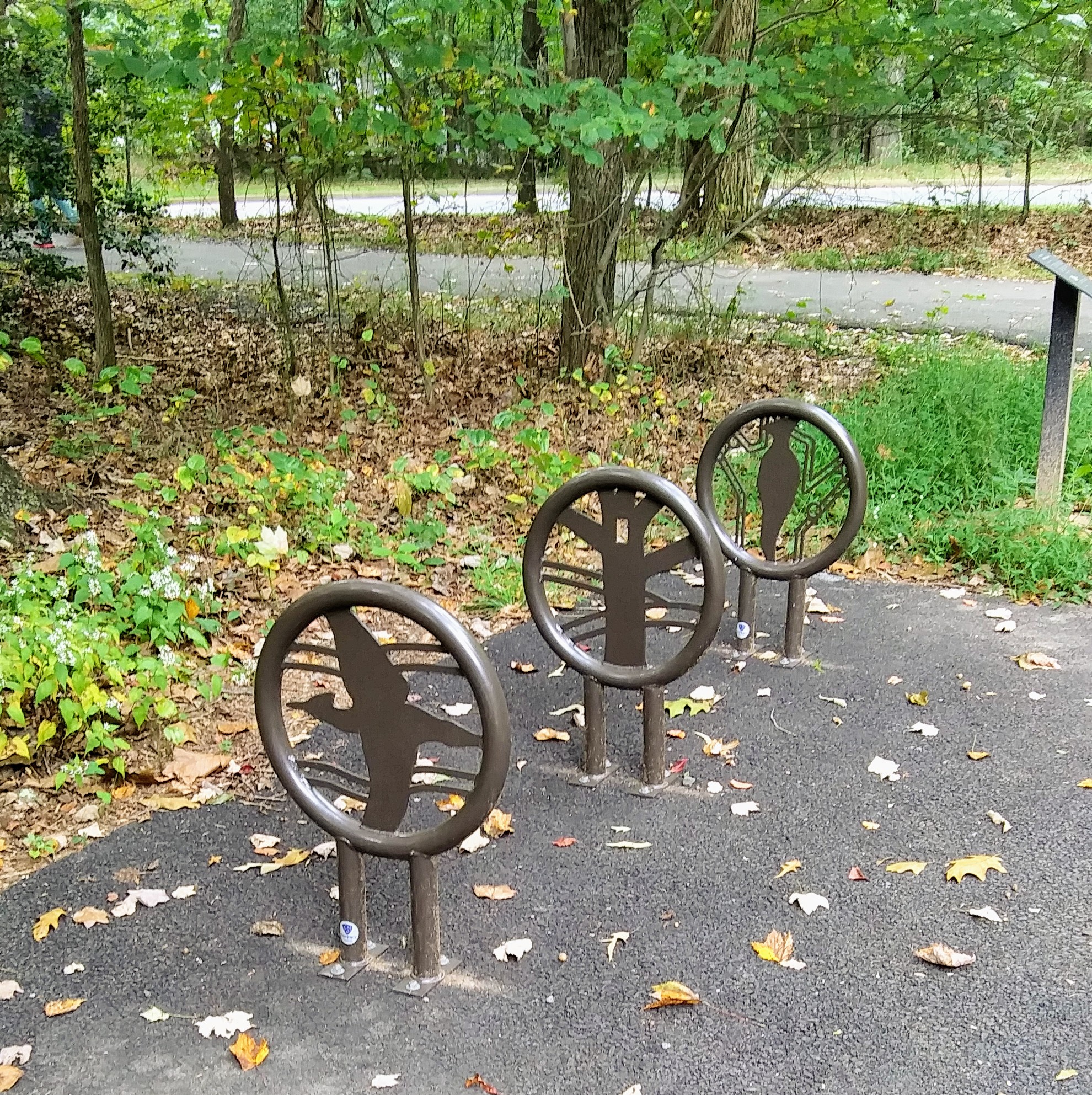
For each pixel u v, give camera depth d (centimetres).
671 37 865
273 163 873
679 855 345
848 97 803
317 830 368
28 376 970
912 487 644
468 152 892
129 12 722
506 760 270
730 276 1484
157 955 306
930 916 311
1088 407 712
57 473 678
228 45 752
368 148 849
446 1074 261
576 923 314
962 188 1961
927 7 766
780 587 568
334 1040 273
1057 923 306
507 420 690
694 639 368
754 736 420
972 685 453
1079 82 1484
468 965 298
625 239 953
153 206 1272
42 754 397
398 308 1061
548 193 995
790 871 335
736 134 905
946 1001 278
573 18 848
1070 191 1973
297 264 1496
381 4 766
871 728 422
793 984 286
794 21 800
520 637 516
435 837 279
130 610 470
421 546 600
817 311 1214
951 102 1222
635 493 372
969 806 367
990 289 1344
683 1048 266
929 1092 250
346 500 657
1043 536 566
